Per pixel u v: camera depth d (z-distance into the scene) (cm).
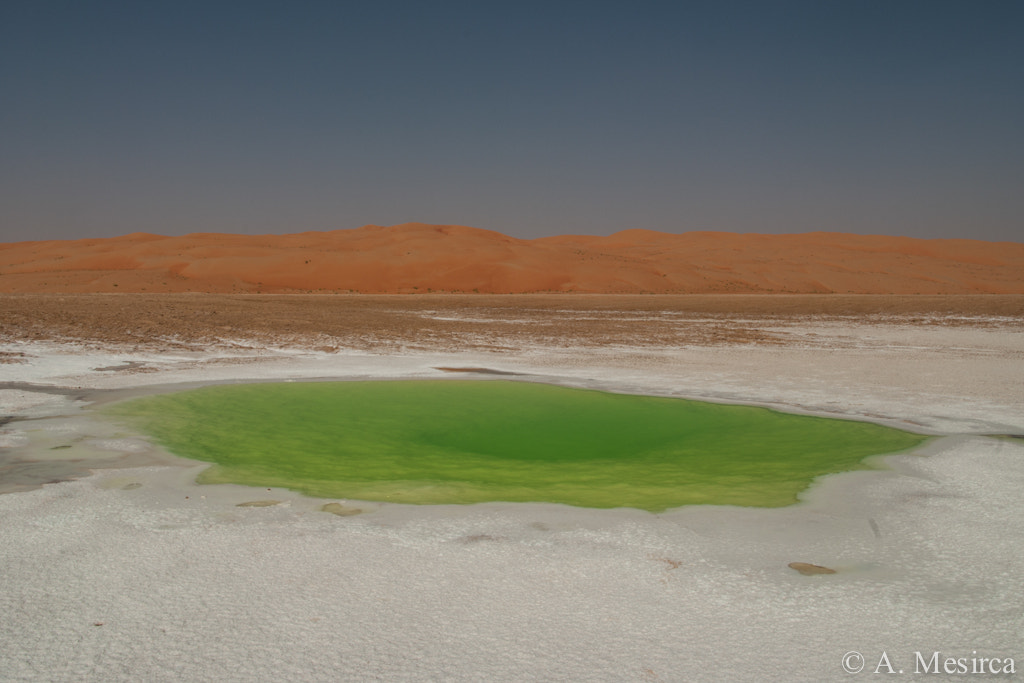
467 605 422
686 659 363
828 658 366
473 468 797
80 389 1224
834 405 1212
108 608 413
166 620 399
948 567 491
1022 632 397
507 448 912
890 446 900
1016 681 345
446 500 648
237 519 577
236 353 1795
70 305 2764
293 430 984
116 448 822
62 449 810
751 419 1098
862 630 398
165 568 471
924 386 1421
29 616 403
